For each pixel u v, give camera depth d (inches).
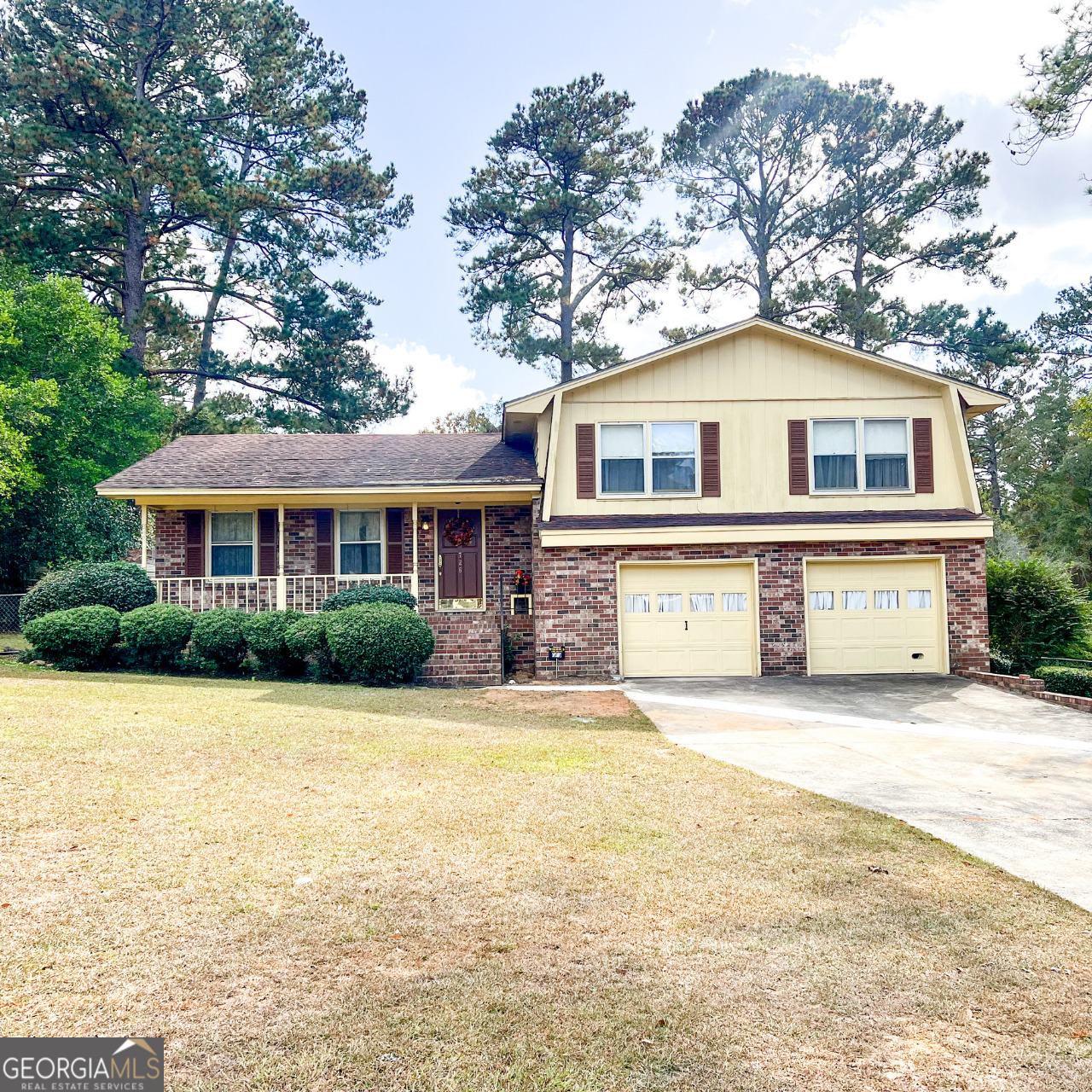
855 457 619.2
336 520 678.5
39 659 573.9
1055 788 299.3
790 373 620.4
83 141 1027.3
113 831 225.1
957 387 617.6
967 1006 147.6
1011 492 1601.9
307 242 1237.7
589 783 289.3
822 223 1275.8
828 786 298.2
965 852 228.2
